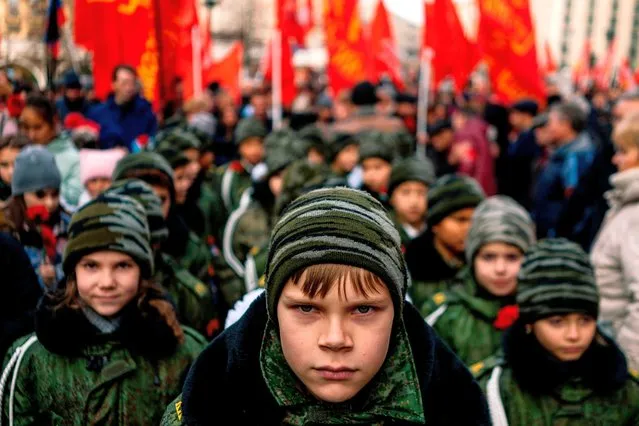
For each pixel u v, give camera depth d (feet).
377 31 38.65
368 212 3.98
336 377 3.82
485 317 9.88
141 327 7.50
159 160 11.42
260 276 12.01
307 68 69.21
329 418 4.09
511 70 26.27
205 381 4.34
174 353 7.75
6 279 8.97
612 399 7.62
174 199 11.62
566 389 7.63
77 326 7.41
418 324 4.48
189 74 27.27
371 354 3.84
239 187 20.39
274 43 29.22
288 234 3.91
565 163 19.86
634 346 9.70
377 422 4.16
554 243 8.06
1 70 17.78
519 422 7.67
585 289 7.68
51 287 10.31
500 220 9.89
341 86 33.55
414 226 14.28
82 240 7.47
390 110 35.47
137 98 19.53
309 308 3.85
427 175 14.08
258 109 36.19
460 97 38.91
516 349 7.84
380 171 16.93
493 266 9.86
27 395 7.51
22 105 15.84
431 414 4.39
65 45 25.72
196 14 27.07
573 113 20.01
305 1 43.50
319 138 22.33
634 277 9.98
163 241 9.89
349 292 3.75
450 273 11.54
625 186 10.79
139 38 19.30
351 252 3.74
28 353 7.58
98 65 19.30
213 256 14.83
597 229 14.89
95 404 7.35
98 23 19.11
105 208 7.68
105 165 13.10
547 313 7.64
